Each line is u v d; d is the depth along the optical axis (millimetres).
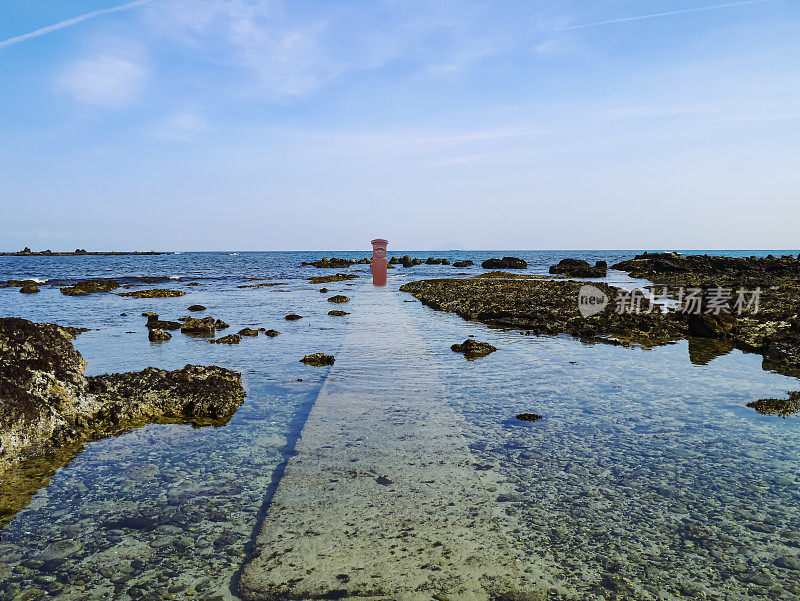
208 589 4488
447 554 4984
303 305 29609
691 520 5660
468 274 67250
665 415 9312
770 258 67625
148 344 17094
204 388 10438
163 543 5238
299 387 11367
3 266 93438
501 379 11898
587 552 5035
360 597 4340
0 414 7625
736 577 4633
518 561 4875
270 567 4781
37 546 5199
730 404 10023
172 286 46344
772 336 16125
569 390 10992
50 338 9805
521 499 6121
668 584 4527
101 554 5051
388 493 6254
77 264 106188
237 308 28188
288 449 7723
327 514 5762
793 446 7836
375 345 16359
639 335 18188
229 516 5750
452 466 7043
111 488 6496
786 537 5309
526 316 21984
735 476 6781
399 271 77625
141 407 9547
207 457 7488
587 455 7480
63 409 8734
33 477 6871
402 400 10203
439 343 16672
